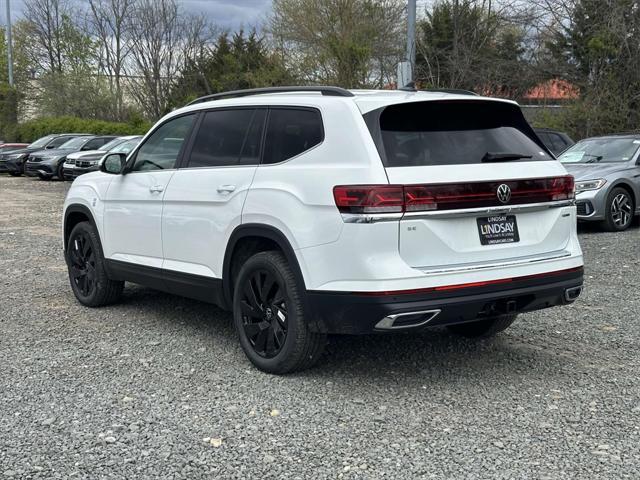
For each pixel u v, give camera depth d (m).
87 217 6.96
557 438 3.97
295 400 4.53
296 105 5.01
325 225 4.46
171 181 5.83
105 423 4.18
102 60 48.25
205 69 42.88
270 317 4.98
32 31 51.12
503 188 4.64
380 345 5.71
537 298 4.79
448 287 4.39
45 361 5.33
